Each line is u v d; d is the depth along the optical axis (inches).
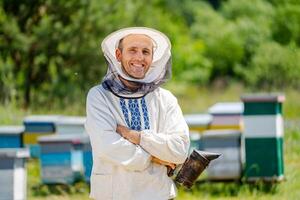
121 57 265.4
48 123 619.5
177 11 2672.2
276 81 1293.1
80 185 530.3
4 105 909.8
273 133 500.7
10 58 1084.5
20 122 765.9
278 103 506.6
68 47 1090.1
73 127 614.2
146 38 264.8
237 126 605.6
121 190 256.1
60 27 1079.6
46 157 534.9
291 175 519.2
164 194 259.0
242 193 487.5
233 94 1424.7
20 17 1099.3
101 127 257.3
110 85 263.4
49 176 533.6
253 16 2218.3
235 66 1999.3
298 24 2118.6
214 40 2089.1
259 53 1531.7
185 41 1953.7
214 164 508.7
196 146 549.3
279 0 2164.1
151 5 1190.3
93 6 1106.1
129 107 261.6
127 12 1143.0
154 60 269.3
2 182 434.0
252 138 503.2
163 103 265.7
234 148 509.0
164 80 267.4
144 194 256.5
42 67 1096.8
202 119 610.5
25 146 619.8
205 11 2209.6
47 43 1077.1
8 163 434.0
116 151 255.1
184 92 1611.7
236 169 506.9
